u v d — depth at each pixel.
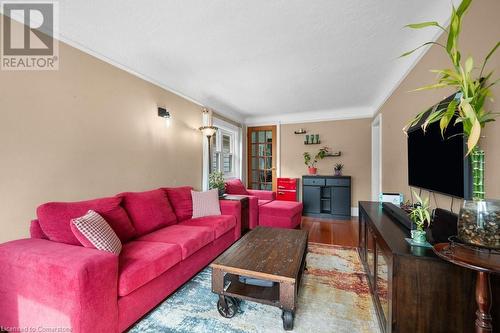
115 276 1.35
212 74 2.97
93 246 1.45
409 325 1.21
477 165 1.00
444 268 1.16
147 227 2.23
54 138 1.88
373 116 4.59
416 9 1.73
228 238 2.86
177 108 3.30
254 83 3.29
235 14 1.78
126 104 2.52
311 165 5.11
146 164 2.78
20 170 1.67
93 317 1.21
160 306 1.73
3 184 1.59
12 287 1.32
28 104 1.72
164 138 3.06
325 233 3.65
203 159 3.90
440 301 1.17
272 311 1.68
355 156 4.78
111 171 2.35
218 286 1.61
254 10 1.73
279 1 1.64
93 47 2.18
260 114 5.21
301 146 5.20
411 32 2.03
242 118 5.45
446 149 1.51
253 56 2.47
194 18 1.83
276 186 5.30
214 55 2.45
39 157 1.78
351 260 2.58
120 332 1.39
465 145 1.28
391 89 3.17
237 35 2.07
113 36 2.07
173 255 1.78
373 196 4.54
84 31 1.98
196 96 3.67
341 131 4.88
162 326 1.51
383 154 3.67
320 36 2.09
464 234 1.00
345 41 2.17
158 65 2.70
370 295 1.88
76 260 1.22
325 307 1.72
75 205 1.75
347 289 1.97
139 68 2.66
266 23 1.89
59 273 1.19
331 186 4.70
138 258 1.59
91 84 2.16
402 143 2.73
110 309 1.31
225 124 4.67
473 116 0.85
